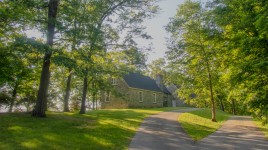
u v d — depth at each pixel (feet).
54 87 146.10
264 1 50.88
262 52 55.98
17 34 67.92
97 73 92.22
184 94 118.62
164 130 69.97
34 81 111.65
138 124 78.18
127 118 92.32
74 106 152.87
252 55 58.65
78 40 68.85
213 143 55.62
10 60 63.52
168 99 219.20
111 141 51.44
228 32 66.74
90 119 80.33
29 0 60.85
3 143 43.21
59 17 69.97
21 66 70.23
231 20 62.49
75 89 152.15
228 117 138.82
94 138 52.39
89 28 69.46
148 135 61.11
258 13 52.21
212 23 73.05
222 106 236.02
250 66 53.98
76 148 44.16
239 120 118.52
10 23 62.85
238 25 59.16
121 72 99.60
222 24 64.75
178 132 67.87
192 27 102.83
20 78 80.48
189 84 113.50
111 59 99.86
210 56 96.32
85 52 73.41
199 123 92.73
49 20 63.87
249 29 57.57
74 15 67.72
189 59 108.88
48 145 44.06
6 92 105.29
